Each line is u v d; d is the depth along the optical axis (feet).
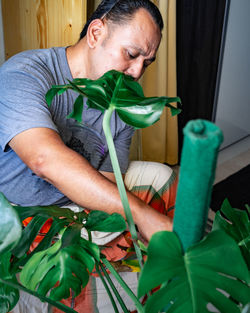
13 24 6.23
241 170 10.13
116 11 4.02
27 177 4.47
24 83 3.96
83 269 2.05
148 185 5.54
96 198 3.07
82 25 6.55
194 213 1.32
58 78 4.43
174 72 9.14
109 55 4.14
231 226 2.12
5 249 1.76
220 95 10.62
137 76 4.30
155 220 2.90
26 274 2.09
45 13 6.37
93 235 4.54
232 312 1.43
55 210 2.21
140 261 1.96
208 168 1.19
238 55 10.69
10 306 2.10
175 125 9.71
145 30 3.99
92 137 4.85
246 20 10.49
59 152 3.34
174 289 1.44
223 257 1.48
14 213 1.77
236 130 11.68
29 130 3.58
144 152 9.68
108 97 1.99
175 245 1.45
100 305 4.16
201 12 9.14
